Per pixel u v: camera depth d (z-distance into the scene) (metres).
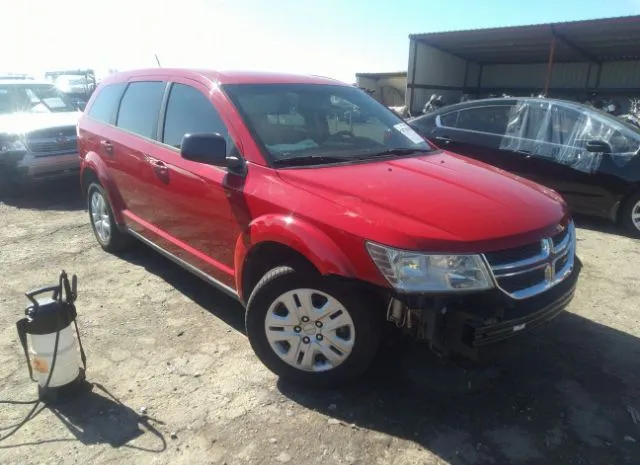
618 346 3.54
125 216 4.70
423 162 3.47
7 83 8.78
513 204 2.84
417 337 2.54
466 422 2.77
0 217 6.70
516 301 2.57
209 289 4.41
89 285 4.47
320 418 2.78
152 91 4.32
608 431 2.72
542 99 6.86
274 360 3.02
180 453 2.51
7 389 3.01
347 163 3.28
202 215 3.55
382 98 27.00
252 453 2.53
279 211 2.90
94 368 3.22
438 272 2.46
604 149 6.14
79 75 20.11
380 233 2.53
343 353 2.81
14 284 4.50
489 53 20.91
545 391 3.04
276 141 3.33
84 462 2.45
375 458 2.51
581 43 17.73
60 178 7.79
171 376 3.14
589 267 5.01
